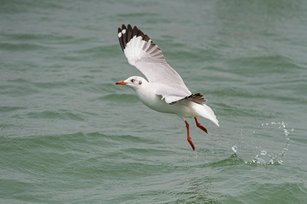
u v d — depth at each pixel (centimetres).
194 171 1335
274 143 1518
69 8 2491
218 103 1772
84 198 1211
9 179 1282
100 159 1384
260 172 1327
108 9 2502
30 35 2203
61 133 1488
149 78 1145
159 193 1230
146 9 2511
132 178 1311
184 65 2038
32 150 1409
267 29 2336
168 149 1462
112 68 2000
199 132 1590
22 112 1636
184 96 1059
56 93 1788
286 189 1241
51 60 2023
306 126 1641
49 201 1200
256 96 1831
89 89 1831
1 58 2014
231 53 2116
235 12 2495
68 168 1345
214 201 1195
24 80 1855
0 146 1415
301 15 2483
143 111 1717
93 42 2173
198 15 2458
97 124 1592
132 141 1500
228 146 1493
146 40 1188
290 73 1992
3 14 2386
